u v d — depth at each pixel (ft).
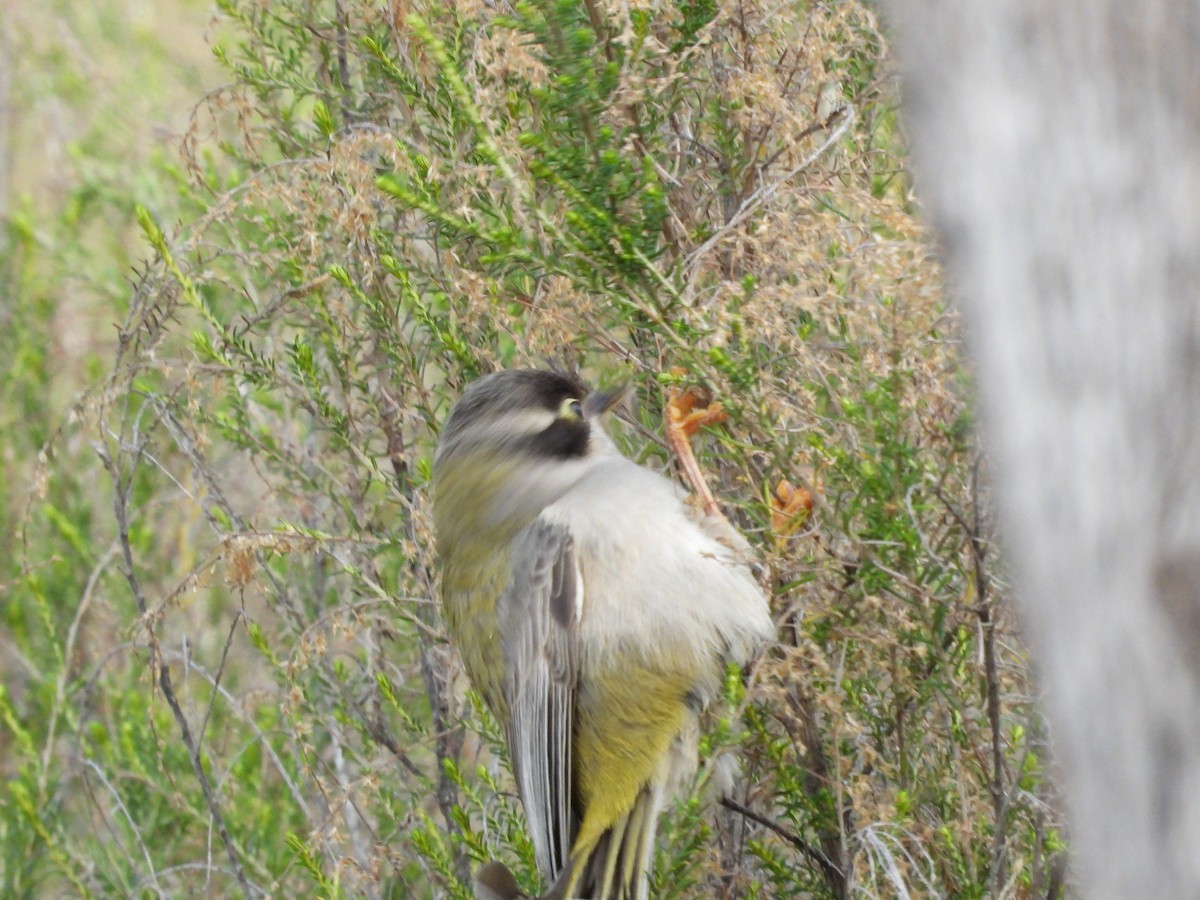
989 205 11.20
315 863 28.27
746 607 26.45
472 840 27.68
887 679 25.98
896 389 22.70
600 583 27.48
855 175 25.94
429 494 30.71
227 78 40.68
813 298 23.24
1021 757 25.77
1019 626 22.63
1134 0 10.71
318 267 30.17
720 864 28.09
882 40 24.97
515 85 26.89
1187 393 10.51
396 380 30.81
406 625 33.27
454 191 27.20
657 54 25.80
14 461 46.91
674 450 27.37
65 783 40.52
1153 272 10.62
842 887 25.54
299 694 29.66
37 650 44.39
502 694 28.84
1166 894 10.53
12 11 53.93
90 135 50.26
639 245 23.57
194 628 41.86
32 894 39.22
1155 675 10.57
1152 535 10.58
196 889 36.04
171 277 31.24
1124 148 10.73
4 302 49.34
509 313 27.66
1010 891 23.75
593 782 27.45
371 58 30.17
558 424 28.99
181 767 38.45
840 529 24.04
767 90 25.34
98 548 44.32
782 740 25.95
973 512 23.09
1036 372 11.04
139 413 32.35
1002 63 11.12
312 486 33.50
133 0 53.36
